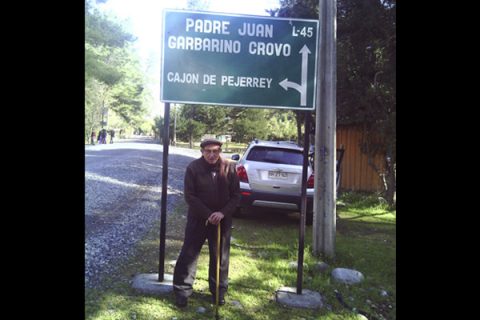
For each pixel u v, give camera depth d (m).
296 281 5.20
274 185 7.93
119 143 44.91
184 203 9.69
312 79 4.66
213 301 4.42
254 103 4.63
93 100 40.31
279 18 4.63
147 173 15.30
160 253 4.62
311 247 6.51
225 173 4.31
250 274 5.34
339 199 12.08
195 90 4.59
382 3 10.38
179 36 4.55
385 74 10.30
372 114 10.89
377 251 6.84
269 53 4.63
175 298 4.38
